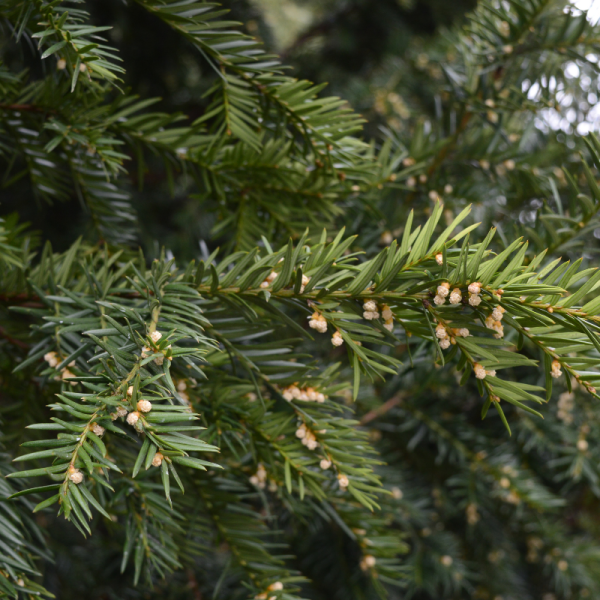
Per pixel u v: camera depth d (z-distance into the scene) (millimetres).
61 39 593
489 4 743
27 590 594
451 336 568
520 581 1256
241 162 704
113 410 538
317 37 1844
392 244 564
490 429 1102
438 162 802
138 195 1587
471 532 1150
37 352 620
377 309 581
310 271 590
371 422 1086
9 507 608
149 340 557
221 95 674
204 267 593
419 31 1881
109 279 622
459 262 556
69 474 520
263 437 629
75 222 1373
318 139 677
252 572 670
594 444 969
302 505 693
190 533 667
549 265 561
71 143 667
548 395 566
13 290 647
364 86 1541
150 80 1387
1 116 673
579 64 760
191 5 633
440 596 1248
